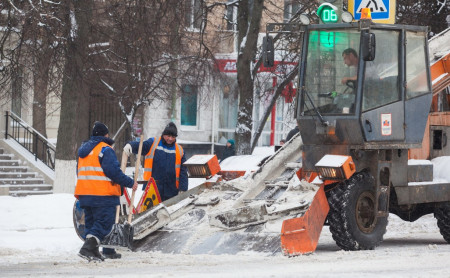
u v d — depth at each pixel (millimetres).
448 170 31875
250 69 61469
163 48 57531
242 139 61469
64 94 55781
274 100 62750
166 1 53750
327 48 29156
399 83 29547
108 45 56438
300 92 29500
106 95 62125
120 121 78000
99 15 54875
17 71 51781
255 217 27125
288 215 27266
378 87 28953
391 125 29266
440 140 33000
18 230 39781
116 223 25406
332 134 28812
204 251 26750
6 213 43156
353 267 22562
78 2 52281
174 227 28656
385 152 29609
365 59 26969
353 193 27891
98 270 22250
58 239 35000
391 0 31375
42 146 68062
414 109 30125
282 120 85000
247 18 62875
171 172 30562
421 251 28453
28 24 49156
